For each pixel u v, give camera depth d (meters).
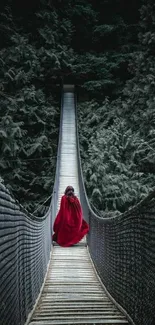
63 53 29.12
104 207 16.66
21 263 3.88
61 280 7.25
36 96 25.02
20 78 24.31
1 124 20.78
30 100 24.42
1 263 2.65
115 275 5.34
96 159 17.59
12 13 30.42
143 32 25.33
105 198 16.38
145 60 23.27
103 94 30.55
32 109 23.84
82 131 23.89
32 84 26.95
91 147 18.84
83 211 13.58
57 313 4.48
